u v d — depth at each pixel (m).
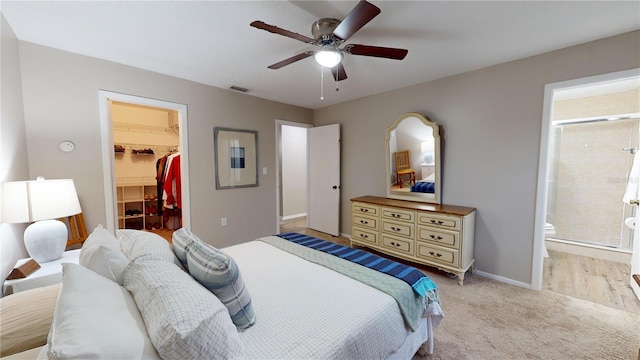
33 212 1.75
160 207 4.57
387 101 3.62
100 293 0.89
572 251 3.49
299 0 1.62
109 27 1.96
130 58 2.53
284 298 1.36
